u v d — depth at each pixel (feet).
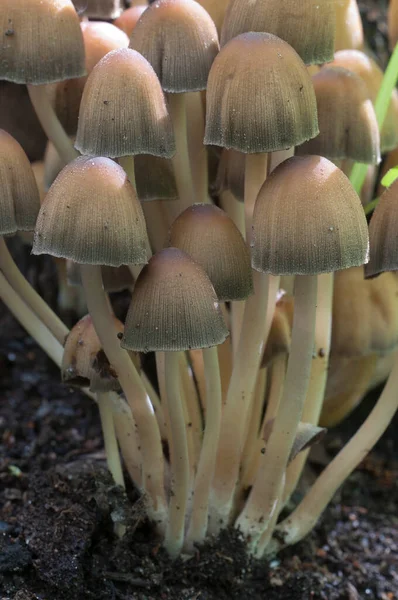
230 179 1.19
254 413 1.27
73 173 1.02
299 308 1.12
